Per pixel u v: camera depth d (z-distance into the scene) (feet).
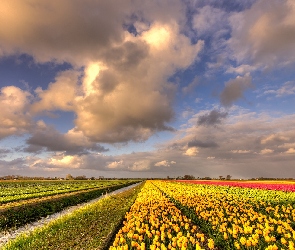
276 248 30.22
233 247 35.17
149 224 49.52
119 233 39.63
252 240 32.17
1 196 127.44
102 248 37.19
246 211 58.18
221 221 47.80
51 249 37.14
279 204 71.56
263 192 107.45
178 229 40.86
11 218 68.90
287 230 40.65
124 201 98.22
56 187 211.20
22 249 38.50
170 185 183.01
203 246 38.42
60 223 54.44
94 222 55.98
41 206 88.07
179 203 78.02
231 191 115.44
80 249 36.52
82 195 135.13
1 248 40.83
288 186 130.93
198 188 140.05
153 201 81.71
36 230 48.85
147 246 36.24
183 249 29.78
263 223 46.03
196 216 57.21
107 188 205.77
